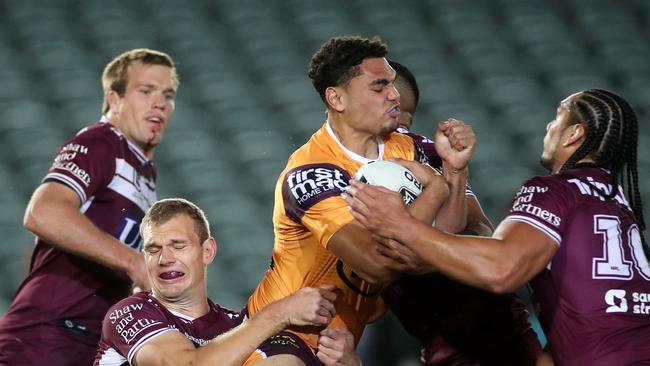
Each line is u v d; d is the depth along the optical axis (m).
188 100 46.22
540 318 13.70
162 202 15.67
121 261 16.70
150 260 15.32
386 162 13.72
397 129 15.91
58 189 17.17
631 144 13.80
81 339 17.77
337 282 14.44
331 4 53.06
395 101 14.36
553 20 52.66
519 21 52.59
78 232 16.77
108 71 18.97
